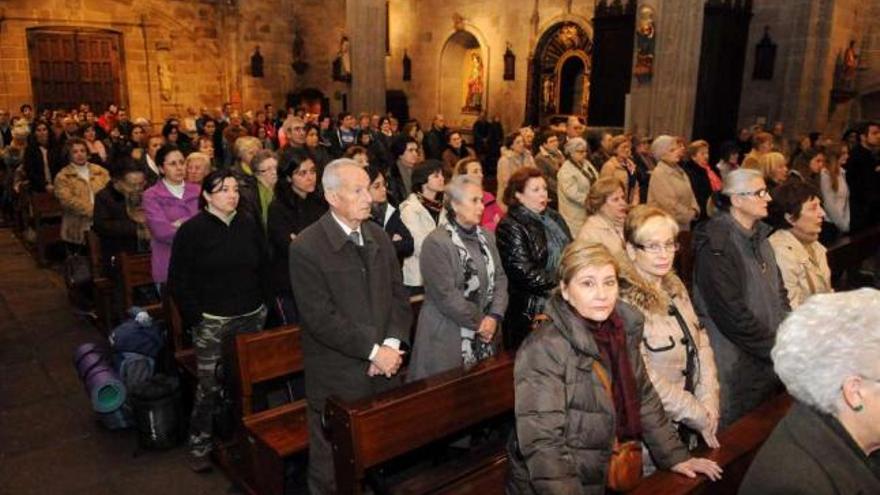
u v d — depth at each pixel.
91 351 4.15
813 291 3.38
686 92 9.88
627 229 2.49
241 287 3.48
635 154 7.43
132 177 5.20
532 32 16.12
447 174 7.30
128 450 3.78
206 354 3.48
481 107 17.89
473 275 3.12
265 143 10.68
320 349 2.83
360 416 2.32
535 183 3.43
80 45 16.64
